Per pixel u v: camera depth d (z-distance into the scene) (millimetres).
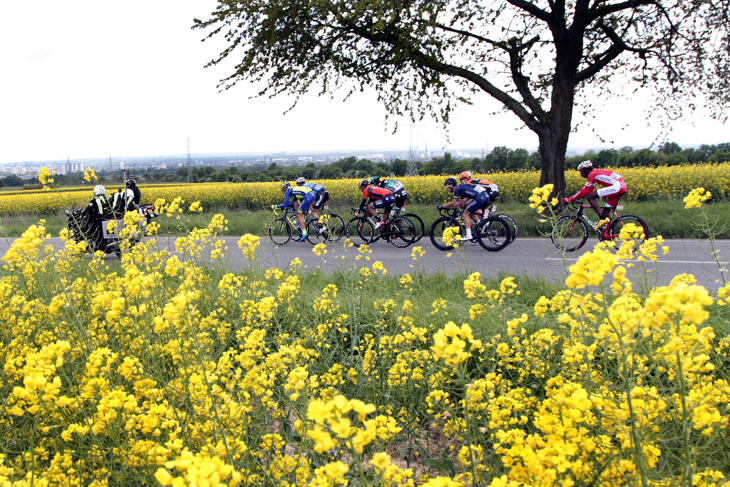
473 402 1830
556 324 2537
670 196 13805
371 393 2613
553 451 1106
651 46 10797
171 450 1487
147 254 3861
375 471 1768
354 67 11617
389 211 9633
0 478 1356
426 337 3262
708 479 1299
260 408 2092
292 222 10562
